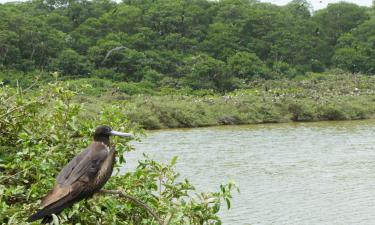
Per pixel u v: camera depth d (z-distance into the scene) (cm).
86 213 609
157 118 4391
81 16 7212
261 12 7556
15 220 534
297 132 4100
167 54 6481
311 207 1969
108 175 521
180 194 688
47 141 695
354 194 2153
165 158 2847
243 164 2741
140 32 6825
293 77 6819
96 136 566
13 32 5644
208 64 6116
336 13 8200
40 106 710
